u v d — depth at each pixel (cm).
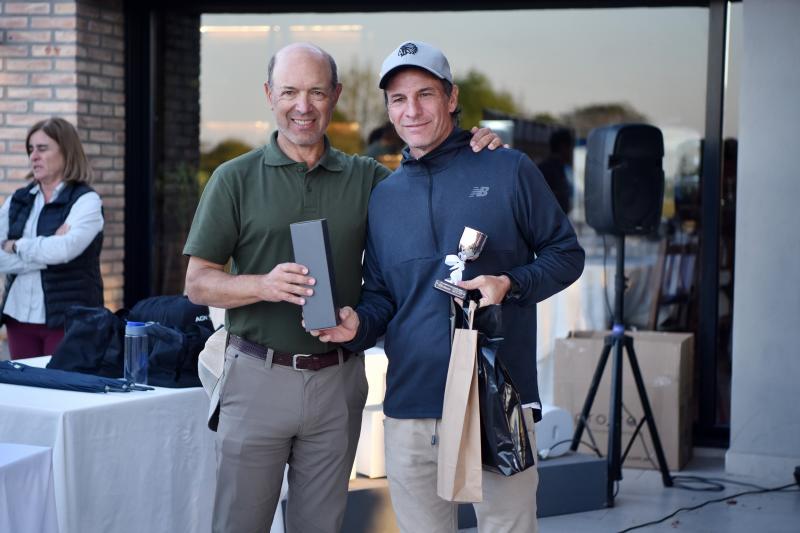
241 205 287
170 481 350
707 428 575
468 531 436
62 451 315
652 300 581
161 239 638
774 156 523
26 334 481
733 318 535
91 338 377
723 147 570
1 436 325
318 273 261
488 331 257
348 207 292
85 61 595
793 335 524
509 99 598
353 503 398
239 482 290
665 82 579
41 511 273
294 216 287
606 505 477
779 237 524
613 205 489
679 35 575
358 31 613
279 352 286
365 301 285
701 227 576
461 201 271
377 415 412
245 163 289
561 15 589
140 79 629
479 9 598
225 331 309
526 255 279
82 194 473
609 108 586
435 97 270
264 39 624
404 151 284
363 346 277
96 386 345
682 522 458
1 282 584
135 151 630
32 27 590
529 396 272
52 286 469
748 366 531
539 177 274
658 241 581
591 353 547
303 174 289
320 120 283
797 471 514
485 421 254
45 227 469
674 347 532
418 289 271
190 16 627
